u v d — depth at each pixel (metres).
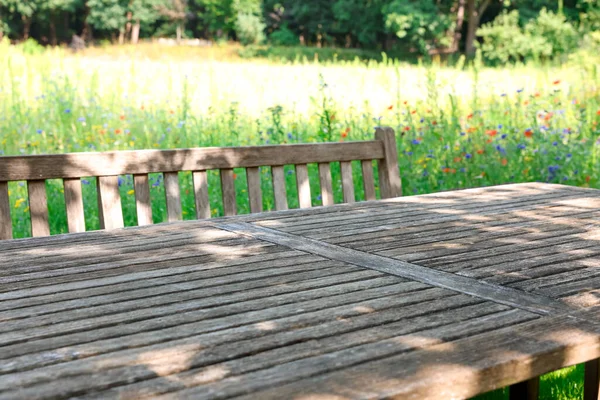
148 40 41.50
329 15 40.47
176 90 10.35
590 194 3.33
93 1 38.88
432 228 2.57
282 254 2.19
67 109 6.96
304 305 1.67
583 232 2.47
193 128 7.09
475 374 1.27
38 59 11.48
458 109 7.64
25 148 6.30
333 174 5.80
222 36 41.97
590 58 12.15
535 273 1.95
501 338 1.44
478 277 1.92
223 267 2.03
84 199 5.18
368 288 1.81
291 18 42.03
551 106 7.33
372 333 1.48
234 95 8.79
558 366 1.40
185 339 1.45
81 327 1.54
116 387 1.22
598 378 1.70
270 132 6.42
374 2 37.03
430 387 1.22
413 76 14.75
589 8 24.03
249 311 1.63
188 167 3.21
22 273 1.99
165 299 1.73
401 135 6.34
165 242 2.38
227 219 2.81
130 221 5.08
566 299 1.72
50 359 1.35
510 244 2.30
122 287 1.84
